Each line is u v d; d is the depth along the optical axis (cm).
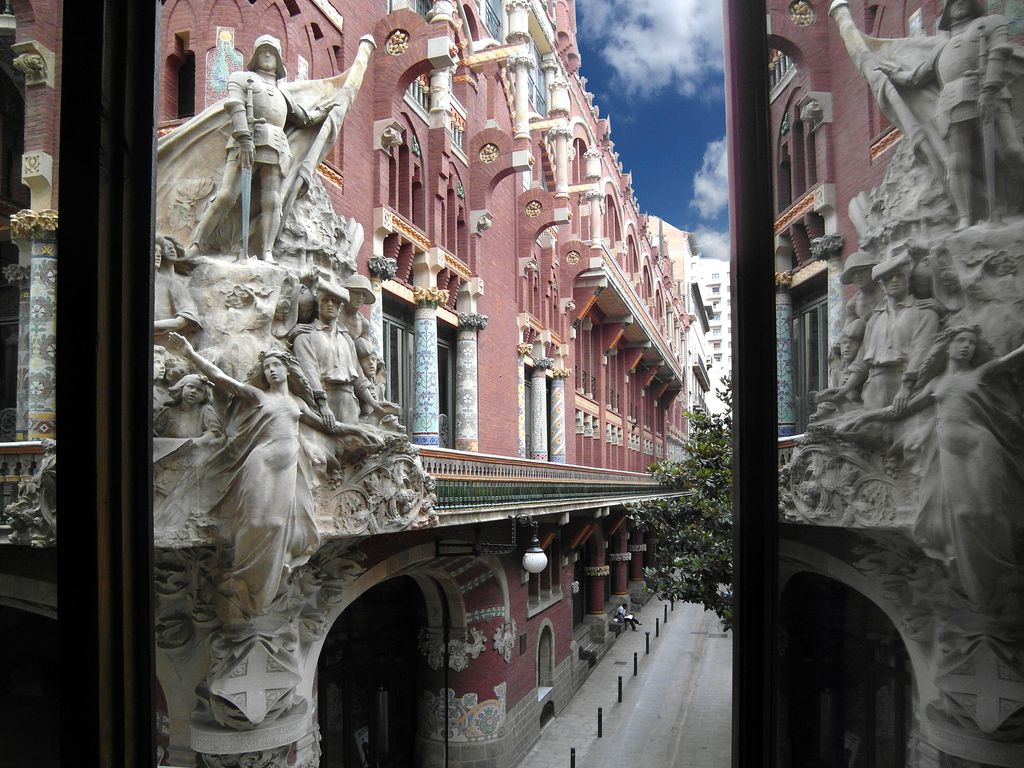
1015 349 432
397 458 892
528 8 2022
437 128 1452
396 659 1443
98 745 349
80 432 354
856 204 515
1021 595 417
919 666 442
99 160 360
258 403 722
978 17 462
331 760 1171
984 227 452
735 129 371
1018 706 408
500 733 1505
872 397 471
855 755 442
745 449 359
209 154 833
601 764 1623
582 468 1908
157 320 756
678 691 2197
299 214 905
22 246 802
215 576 762
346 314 931
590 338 2862
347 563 938
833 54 534
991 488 421
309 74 1034
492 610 1525
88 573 352
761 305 363
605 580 3102
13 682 784
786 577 468
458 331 1616
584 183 2550
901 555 451
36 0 786
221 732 768
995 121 450
